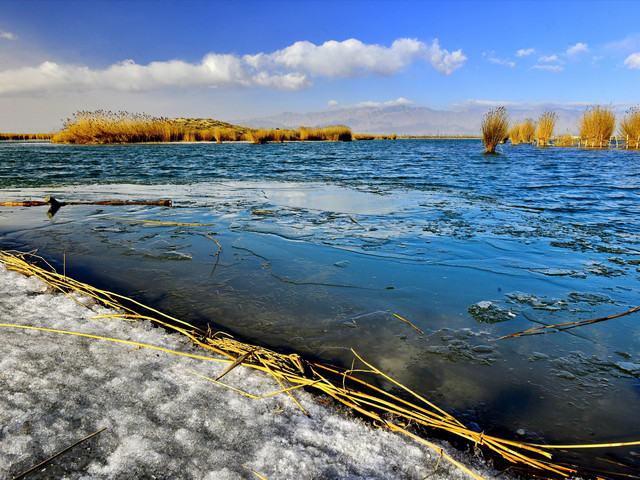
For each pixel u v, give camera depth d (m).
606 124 22.89
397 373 1.86
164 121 34.19
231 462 1.26
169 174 10.45
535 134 27.36
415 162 14.43
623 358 1.99
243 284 2.88
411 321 2.35
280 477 1.21
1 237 4.18
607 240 3.98
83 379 1.65
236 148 25.38
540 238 4.05
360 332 2.22
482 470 1.30
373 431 1.45
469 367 1.92
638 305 2.56
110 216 5.15
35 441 1.30
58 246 3.83
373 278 3.00
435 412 1.60
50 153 19.17
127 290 2.77
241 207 5.71
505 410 1.62
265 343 2.10
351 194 6.88
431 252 3.60
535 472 1.32
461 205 5.82
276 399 1.60
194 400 1.56
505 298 2.66
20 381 1.61
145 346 1.95
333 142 40.69
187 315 2.40
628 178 9.20
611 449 1.43
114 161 14.71
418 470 1.28
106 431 1.37
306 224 4.64
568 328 2.28
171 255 3.53
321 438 1.40
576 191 7.22
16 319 2.17
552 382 1.81
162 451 1.29
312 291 2.76
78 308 2.38
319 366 1.89
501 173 10.39
